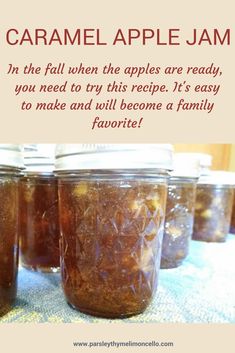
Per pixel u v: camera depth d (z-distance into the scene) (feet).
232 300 1.50
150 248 1.31
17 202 1.36
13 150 1.20
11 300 1.34
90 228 1.24
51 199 1.72
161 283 1.71
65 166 1.25
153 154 1.21
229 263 2.08
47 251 1.77
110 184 1.21
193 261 2.11
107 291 1.25
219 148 3.60
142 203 1.25
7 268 1.28
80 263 1.28
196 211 2.66
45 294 1.51
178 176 1.84
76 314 1.32
